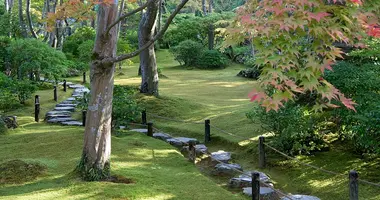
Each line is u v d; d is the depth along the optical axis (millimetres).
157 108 11422
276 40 2973
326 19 2857
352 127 6133
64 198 4621
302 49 3129
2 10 23594
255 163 7172
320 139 7309
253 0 3273
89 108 5312
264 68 2998
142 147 7395
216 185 5418
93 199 4613
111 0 4559
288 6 2867
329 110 7902
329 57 3014
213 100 13523
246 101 13141
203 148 7832
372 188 5574
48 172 5562
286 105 7109
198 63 26609
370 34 2932
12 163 5559
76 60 23859
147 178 5547
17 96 13141
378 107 5711
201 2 40750
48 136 7895
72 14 5133
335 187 5789
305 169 6512
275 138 7398
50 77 16766
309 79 3004
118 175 5508
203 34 30047
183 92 15555
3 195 4688
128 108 8820
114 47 5293
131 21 34719
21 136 8164
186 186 5320
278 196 5480
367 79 6348
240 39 3197
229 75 22344
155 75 12422
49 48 15914
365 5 3068
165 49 34375
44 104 13273
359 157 6660
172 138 8562
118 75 21750
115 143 7504
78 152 6598
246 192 5504
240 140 8266
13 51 15250
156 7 11641
